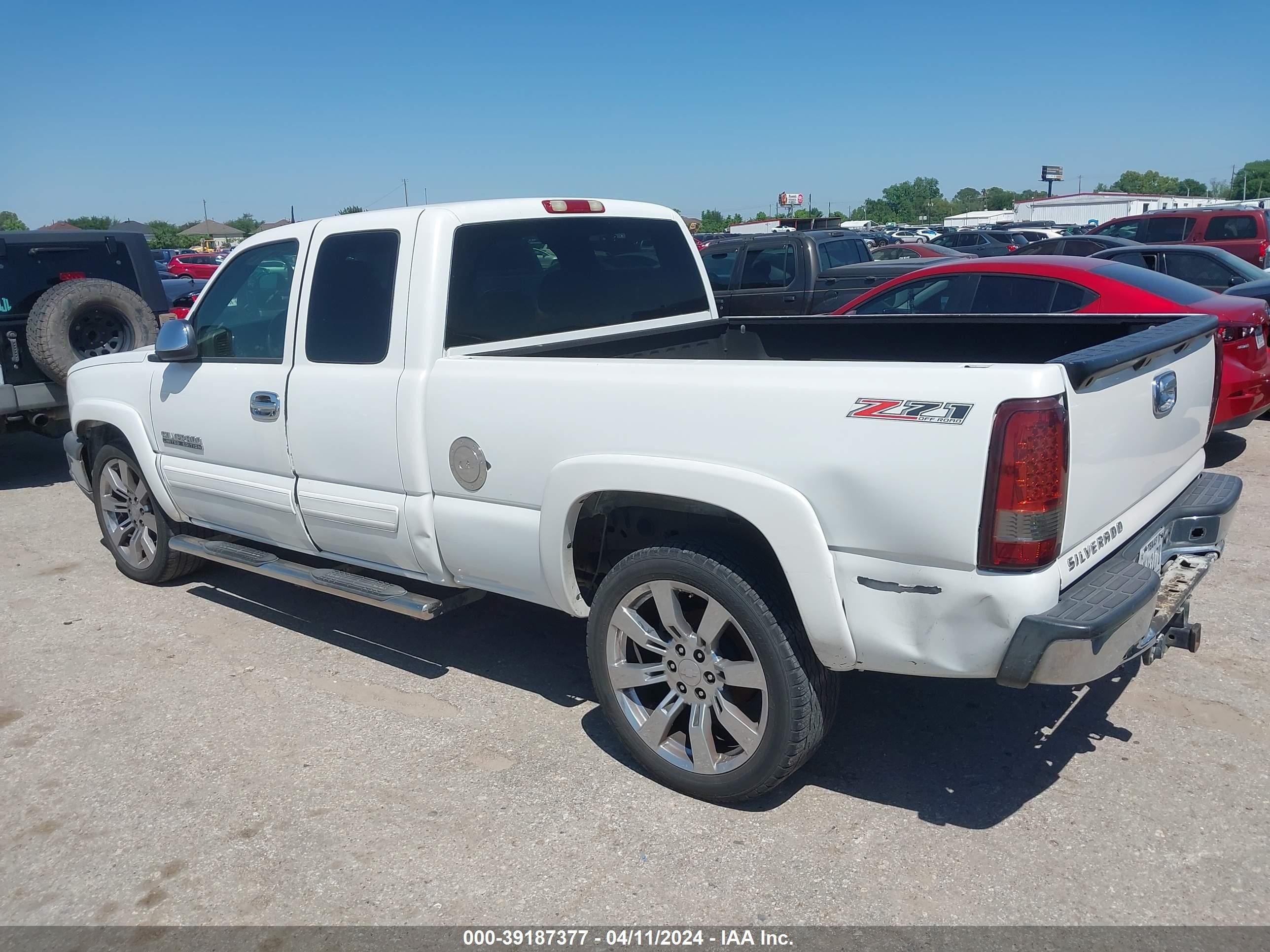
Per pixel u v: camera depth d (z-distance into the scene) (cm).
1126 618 274
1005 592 267
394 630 505
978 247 2762
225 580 593
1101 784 343
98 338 841
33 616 543
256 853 325
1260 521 608
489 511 371
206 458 490
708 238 1841
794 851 314
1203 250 1068
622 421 327
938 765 361
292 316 434
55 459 984
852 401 282
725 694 331
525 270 427
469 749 385
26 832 343
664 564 329
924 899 290
